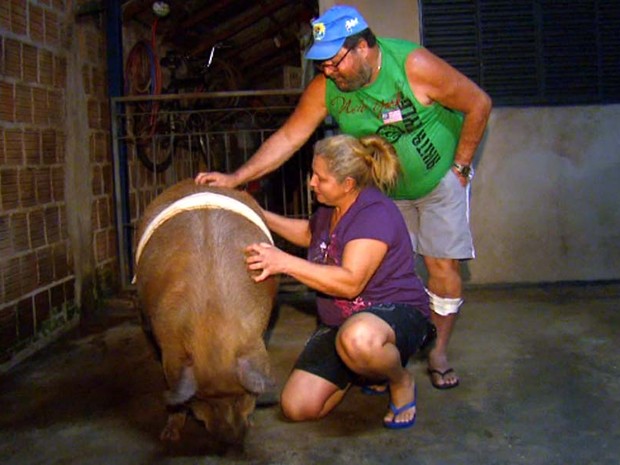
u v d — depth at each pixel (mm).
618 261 5188
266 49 9422
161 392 3406
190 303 2318
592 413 2975
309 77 5652
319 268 2512
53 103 4418
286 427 2912
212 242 2480
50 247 4344
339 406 3121
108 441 2854
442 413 3016
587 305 4648
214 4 7070
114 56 5348
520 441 2738
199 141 6902
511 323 4316
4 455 2748
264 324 2510
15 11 3934
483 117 3000
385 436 2811
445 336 3336
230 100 7668
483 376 3441
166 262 2492
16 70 3941
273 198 7793
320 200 2732
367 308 2740
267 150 3193
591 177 5133
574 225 5164
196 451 2742
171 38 7344
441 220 3152
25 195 4027
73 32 4715
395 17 5008
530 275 5203
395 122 2928
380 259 2627
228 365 2221
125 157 5465
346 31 2697
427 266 3285
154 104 5859
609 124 5105
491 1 5039
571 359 3641
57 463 2670
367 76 2807
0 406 3260
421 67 2848
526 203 5148
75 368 3785
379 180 2779
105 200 5273
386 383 3201
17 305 3902
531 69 5094
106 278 5250
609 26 5090
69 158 4645
